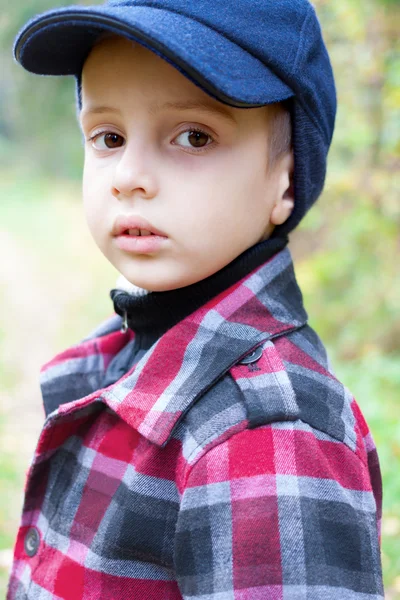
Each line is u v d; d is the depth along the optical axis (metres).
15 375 5.00
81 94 1.16
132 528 0.95
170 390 0.98
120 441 1.05
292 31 1.02
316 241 4.84
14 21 10.48
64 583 1.01
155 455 0.96
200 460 0.89
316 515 0.85
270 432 0.89
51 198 15.20
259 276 1.08
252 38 0.96
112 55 0.99
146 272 1.01
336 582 0.83
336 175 4.19
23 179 17.22
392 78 3.92
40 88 15.08
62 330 6.31
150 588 0.96
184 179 0.96
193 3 0.96
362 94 4.26
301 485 0.86
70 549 1.03
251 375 0.96
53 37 1.03
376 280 4.31
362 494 0.93
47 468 1.16
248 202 1.01
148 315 1.11
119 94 0.98
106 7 0.97
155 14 0.94
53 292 7.78
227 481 0.86
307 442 0.90
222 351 0.99
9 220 12.64
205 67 0.88
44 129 17.16
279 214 1.09
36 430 3.97
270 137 1.02
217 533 0.84
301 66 1.01
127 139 0.99
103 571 0.97
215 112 0.95
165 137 0.98
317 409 0.96
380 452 2.87
